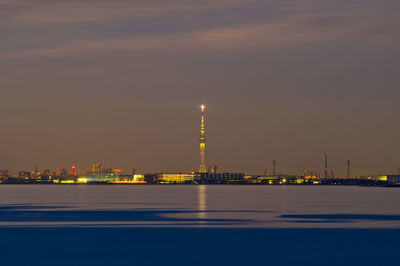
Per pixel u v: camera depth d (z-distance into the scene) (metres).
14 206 185.62
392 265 65.44
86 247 79.25
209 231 99.50
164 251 75.62
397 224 113.19
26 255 72.38
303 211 157.25
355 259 69.44
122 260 68.69
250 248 78.38
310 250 76.62
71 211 156.88
